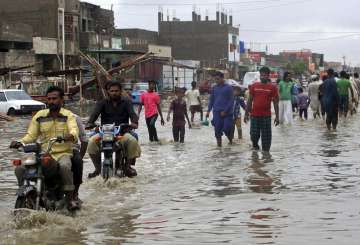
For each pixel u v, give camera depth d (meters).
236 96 24.48
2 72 60.81
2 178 15.52
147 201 12.02
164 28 141.88
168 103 63.88
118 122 14.83
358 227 9.52
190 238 9.05
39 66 76.56
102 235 9.33
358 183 13.52
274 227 9.62
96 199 12.27
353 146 20.89
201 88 85.25
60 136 10.82
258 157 18.48
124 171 14.97
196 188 13.41
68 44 81.69
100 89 55.44
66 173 10.86
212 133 28.31
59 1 83.00
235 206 11.32
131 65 58.81
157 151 20.84
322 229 9.42
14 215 10.09
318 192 12.54
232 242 8.76
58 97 11.21
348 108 35.75
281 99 31.28
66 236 9.27
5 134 29.39
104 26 100.31
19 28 69.69
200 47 140.88
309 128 29.05
